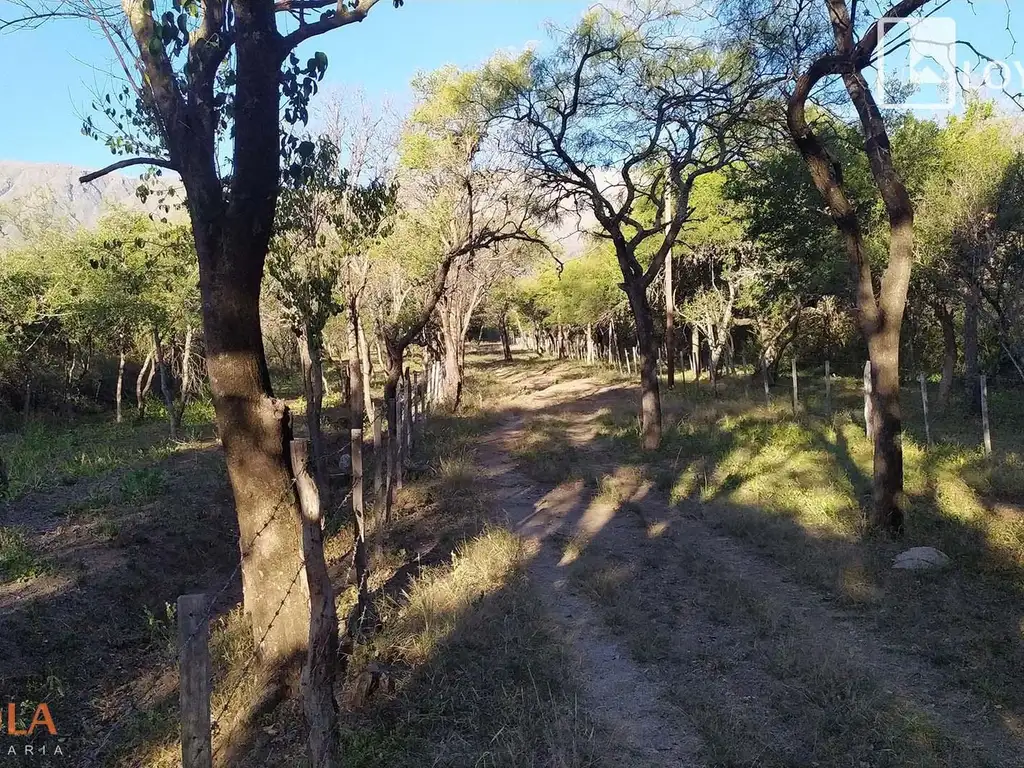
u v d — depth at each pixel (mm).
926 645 5289
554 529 8906
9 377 22234
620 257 14250
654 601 6422
